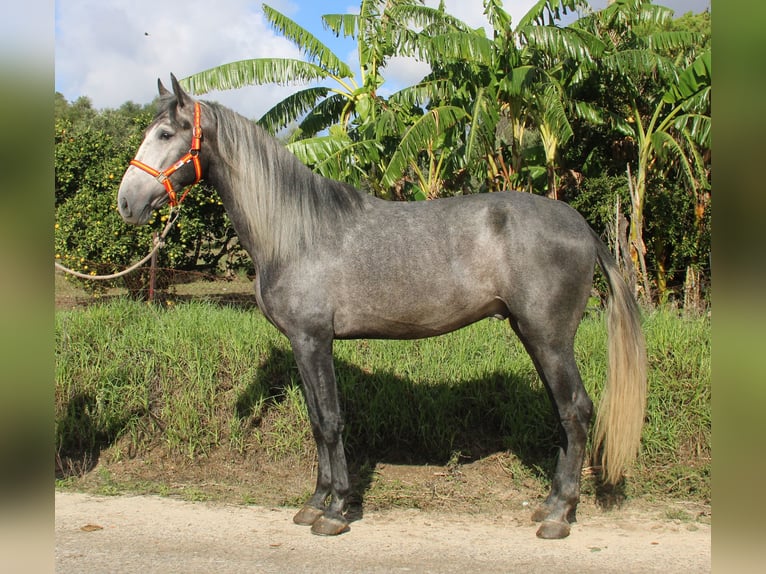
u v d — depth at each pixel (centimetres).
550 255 302
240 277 893
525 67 762
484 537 317
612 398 312
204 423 436
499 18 789
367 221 321
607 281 321
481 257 308
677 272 861
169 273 777
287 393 441
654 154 900
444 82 834
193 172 324
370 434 430
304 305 313
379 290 312
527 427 417
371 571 274
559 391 308
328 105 976
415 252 311
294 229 314
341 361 469
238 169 321
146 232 750
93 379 453
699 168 786
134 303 589
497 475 398
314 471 408
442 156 888
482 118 766
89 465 416
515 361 462
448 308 313
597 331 496
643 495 370
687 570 275
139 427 436
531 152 948
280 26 887
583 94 915
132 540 308
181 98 320
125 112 2255
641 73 874
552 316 303
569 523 330
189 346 481
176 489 388
